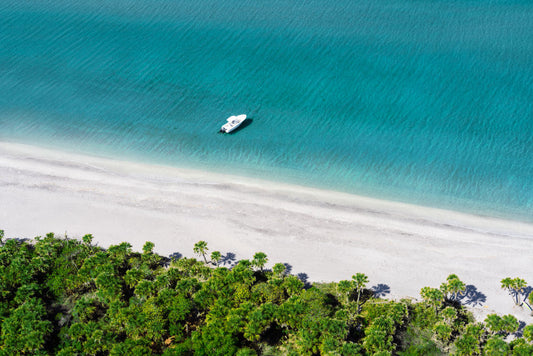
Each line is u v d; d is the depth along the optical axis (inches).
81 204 3447.3
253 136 4060.0
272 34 5265.8
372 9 5551.2
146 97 4603.8
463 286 2551.7
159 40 5364.2
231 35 5310.0
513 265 2871.6
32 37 5615.2
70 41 5497.1
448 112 4101.9
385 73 4574.3
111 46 5349.4
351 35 5123.0
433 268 2876.5
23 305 2517.2
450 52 4734.3
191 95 4584.2
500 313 2598.4
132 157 3932.1
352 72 4630.9
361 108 4239.7
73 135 4210.1
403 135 3932.1
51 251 2898.6
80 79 4899.1
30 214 3371.1
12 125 4343.0
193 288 2647.6
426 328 2501.2
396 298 2709.2
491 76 4407.0
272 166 3759.8
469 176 3540.8
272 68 4793.3
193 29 5492.1
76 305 2522.1
